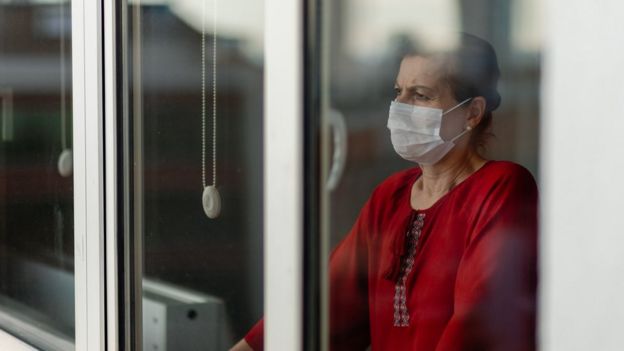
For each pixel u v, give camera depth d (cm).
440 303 170
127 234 219
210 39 196
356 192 169
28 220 272
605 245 120
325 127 166
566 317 124
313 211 165
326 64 165
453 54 166
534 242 157
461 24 164
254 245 186
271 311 170
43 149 262
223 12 192
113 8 220
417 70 169
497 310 163
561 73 124
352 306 170
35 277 267
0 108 285
